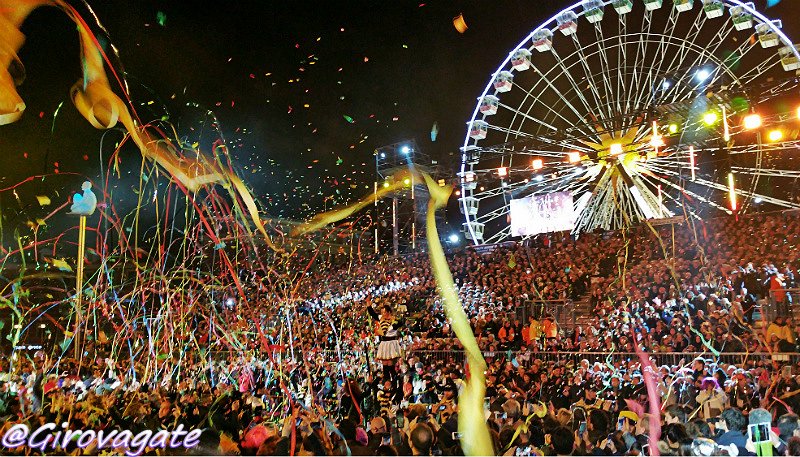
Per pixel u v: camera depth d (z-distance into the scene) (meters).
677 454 6.41
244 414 10.48
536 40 29.17
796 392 11.20
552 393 14.21
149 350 17.55
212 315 19.53
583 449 7.61
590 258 25.27
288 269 26.55
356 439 8.05
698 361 15.39
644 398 12.74
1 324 19.23
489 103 30.47
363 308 24.06
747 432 7.19
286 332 21.66
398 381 15.02
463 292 25.52
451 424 7.54
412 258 31.67
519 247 27.94
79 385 12.54
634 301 20.81
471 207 31.44
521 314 24.03
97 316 18.92
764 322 17.30
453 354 19.73
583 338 19.16
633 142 27.48
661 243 22.67
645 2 26.47
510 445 7.53
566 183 30.80
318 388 15.65
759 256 21.77
